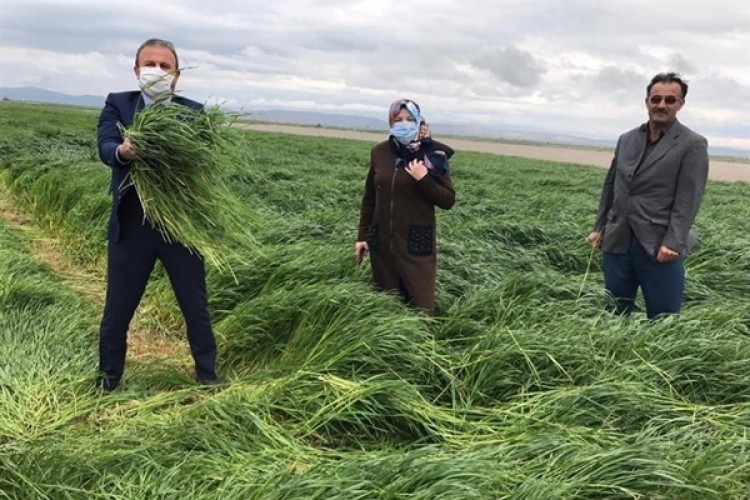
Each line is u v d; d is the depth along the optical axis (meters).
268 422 3.40
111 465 2.90
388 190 4.51
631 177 4.66
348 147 34.78
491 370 3.85
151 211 3.67
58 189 9.48
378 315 4.25
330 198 10.63
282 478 2.62
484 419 3.53
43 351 4.13
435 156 4.41
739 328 4.88
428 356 3.97
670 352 4.00
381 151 4.62
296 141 36.28
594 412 3.40
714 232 9.30
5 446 2.84
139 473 2.79
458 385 3.80
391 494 2.51
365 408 3.46
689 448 3.00
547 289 5.39
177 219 3.75
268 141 31.77
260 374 4.07
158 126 3.57
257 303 4.86
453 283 5.77
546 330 4.35
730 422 3.39
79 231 8.07
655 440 3.00
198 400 3.85
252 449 3.14
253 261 5.67
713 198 16.95
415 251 4.54
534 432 3.25
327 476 2.62
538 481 2.60
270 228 7.22
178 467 2.80
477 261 6.84
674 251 4.48
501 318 4.77
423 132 4.42
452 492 2.50
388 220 4.56
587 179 22.06
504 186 16.84
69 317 4.73
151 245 3.83
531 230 8.52
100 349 3.93
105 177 9.59
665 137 4.50
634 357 4.02
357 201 10.63
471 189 14.33
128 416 3.58
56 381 3.80
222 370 4.51
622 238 4.79
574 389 3.60
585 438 3.16
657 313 4.83
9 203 11.06
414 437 3.42
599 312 4.82
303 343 4.35
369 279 5.44
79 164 11.62
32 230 8.92
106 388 3.90
